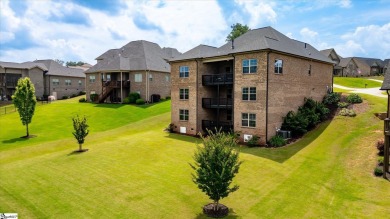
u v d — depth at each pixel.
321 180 17.20
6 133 34.03
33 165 21.67
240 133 26.69
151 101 49.75
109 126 36.72
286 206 14.10
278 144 24.14
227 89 31.17
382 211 13.22
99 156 23.41
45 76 67.06
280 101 26.47
